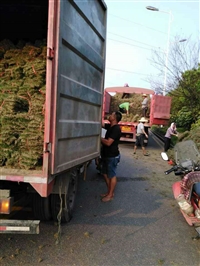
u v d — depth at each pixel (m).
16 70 3.33
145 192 6.10
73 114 3.37
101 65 4.42
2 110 3.10
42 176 2.81
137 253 3.50
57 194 3.89
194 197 3.93
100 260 3.29
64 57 2.93
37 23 4.84
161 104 13.06
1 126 3.11
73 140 3.44
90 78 3.96
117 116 5.31
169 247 3.70
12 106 3.11
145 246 3.69
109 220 4.49
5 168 3.05
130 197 5.71
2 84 3.35
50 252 3.39
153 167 8.68
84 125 3.79
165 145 11.10
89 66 3.86
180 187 4.39
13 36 5.12
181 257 3.46
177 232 4.18
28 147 3.05
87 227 4.17
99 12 4.18
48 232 3.90
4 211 2.85
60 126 2.95
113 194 5.54
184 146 4.87
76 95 3.37
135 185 6.59
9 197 2.90
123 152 11.38
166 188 6.49
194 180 4.03
